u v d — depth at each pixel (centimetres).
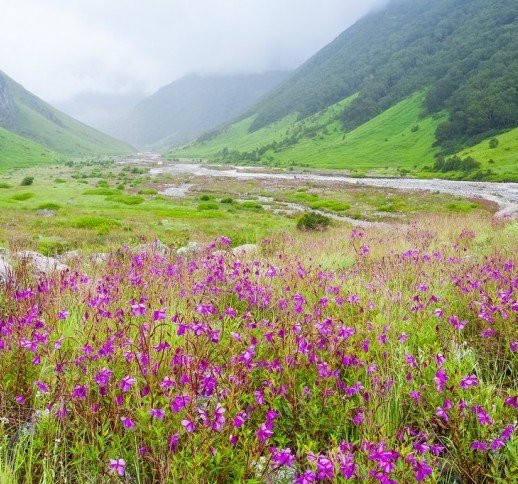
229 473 274
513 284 547
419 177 11719
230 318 446
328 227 3628
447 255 873
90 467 269
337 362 362
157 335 392
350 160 17562
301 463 284
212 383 294
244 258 826
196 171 16412
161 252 885
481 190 7900
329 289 564
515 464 273
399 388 341
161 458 265
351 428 326
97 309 422
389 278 661
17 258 722
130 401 315
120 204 5753
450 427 297
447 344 422
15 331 361
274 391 324
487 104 14825
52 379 323
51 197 6334
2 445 267
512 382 385
